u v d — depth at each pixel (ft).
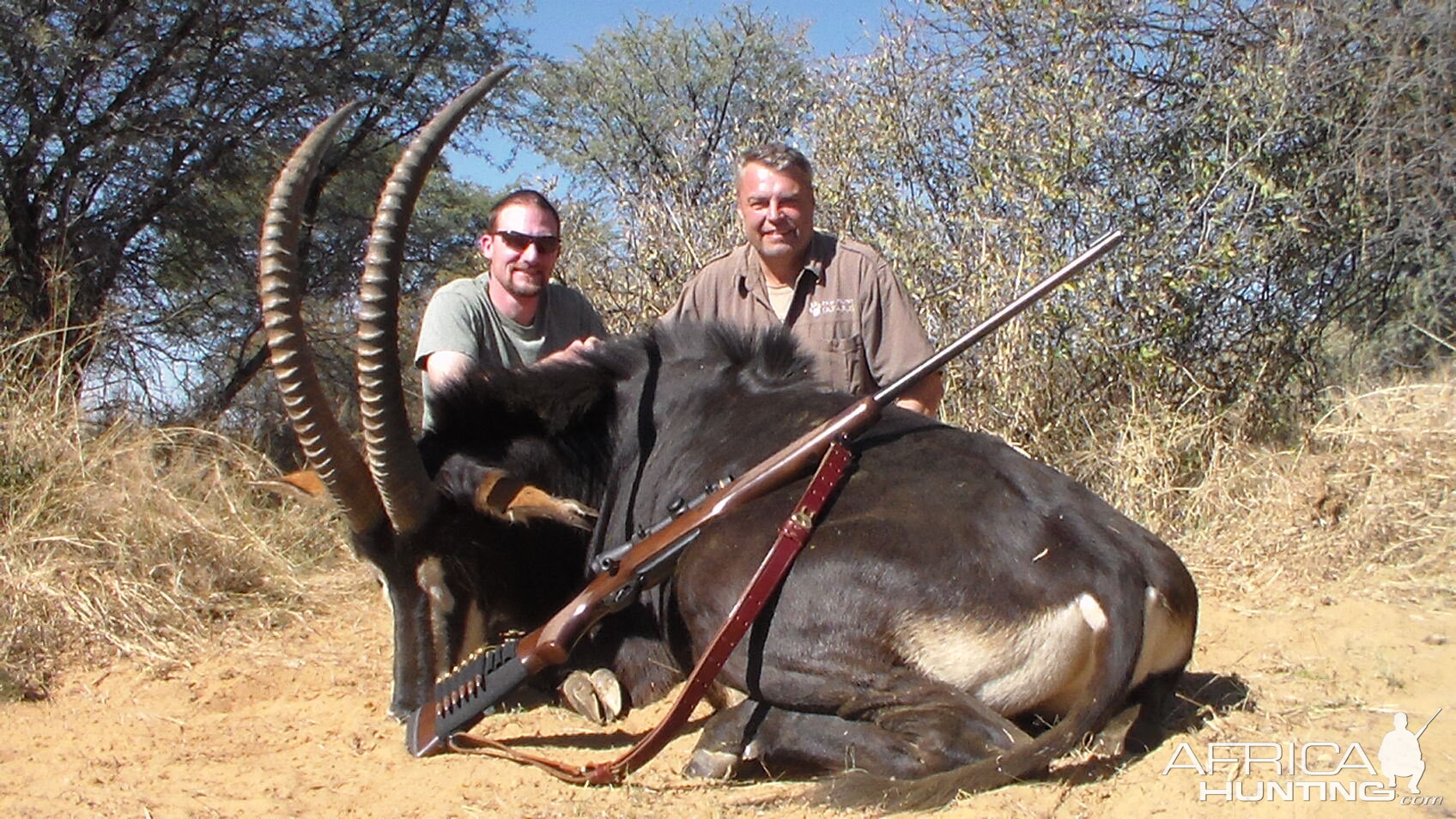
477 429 14.92
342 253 43.45
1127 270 24.71
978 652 11.70
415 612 14.32
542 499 13.30
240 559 20.70
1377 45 27.68
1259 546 19.99
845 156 27.81
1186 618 12.35
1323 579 18.79
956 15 28.60
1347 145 27.58
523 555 14.76
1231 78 27.50
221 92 38.06
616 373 15.21
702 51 57.06
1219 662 15.53
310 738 14.26
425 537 13.99
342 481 13.42
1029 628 11.63
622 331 28.43
